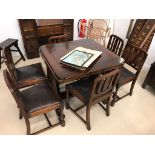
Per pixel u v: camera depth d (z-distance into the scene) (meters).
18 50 3.08
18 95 1.42
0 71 2.84
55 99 1.67
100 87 1.56
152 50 2.96
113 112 2.13
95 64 1.67
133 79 2.21
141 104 2.29
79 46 2.05
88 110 1.71
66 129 1.88
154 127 1.96
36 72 2.09
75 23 3.59
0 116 2.01
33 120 1.98
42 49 1.95
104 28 3.55
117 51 2.31
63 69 1.57
